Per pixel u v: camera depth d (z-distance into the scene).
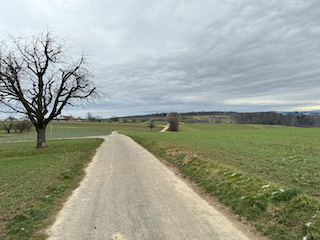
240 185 6.21
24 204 5.62
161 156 14.42
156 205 5.42
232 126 111.31
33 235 4.03
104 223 4.46
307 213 4.12
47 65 20.66
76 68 21.86
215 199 5.75
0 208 5.34
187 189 6.79
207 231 3.99
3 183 7.93
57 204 5.73
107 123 145.00
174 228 4.14
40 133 21.23
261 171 8.62
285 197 4.88
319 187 6.30
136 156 14.98
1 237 3.94
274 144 18.84
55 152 17.69
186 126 110.69
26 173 9.55
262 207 4.76
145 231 4.05
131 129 107.81
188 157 11.17
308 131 35.81
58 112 21.39
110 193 6.60
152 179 8.23
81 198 6.21
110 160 13.55
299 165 9.52
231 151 14.95
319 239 3.39
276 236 3.71
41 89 20.61
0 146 27.23
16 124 72.38
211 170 8.26
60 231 4.16
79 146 22.50
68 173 9.52
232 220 4.45
